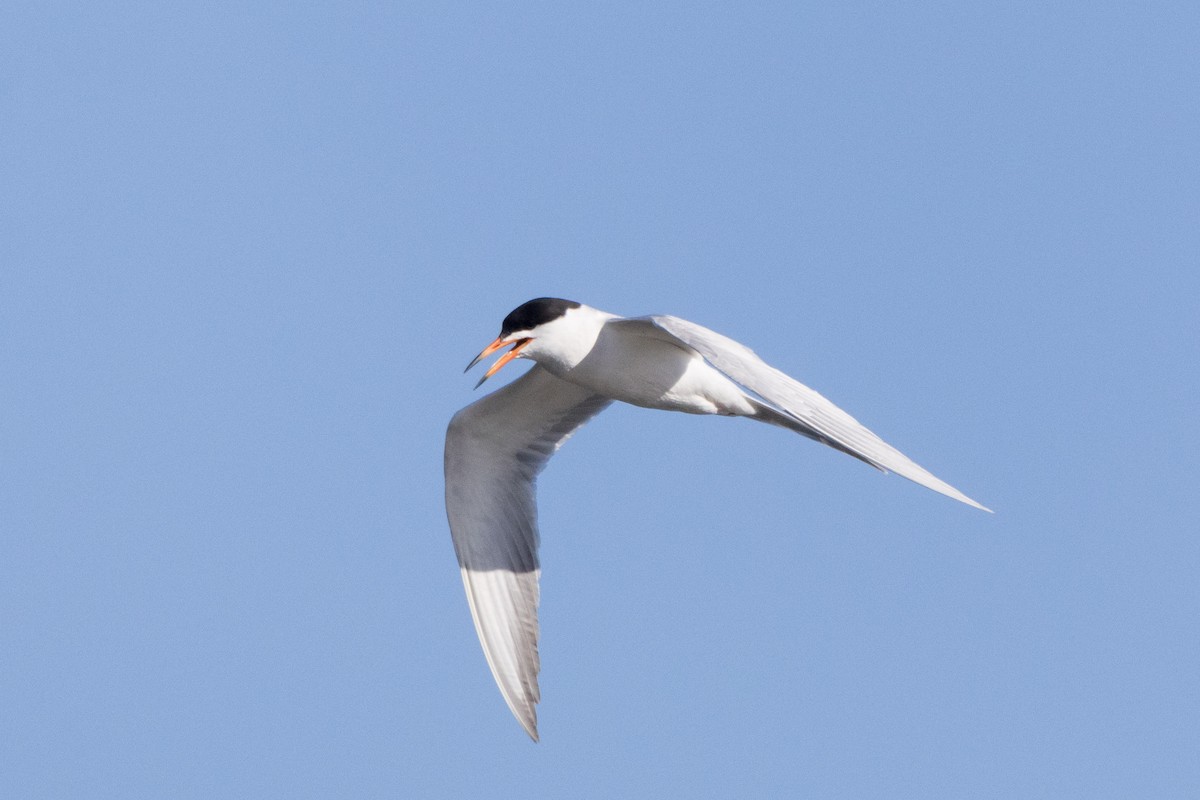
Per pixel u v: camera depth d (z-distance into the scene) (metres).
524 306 13.30
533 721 14.05
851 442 10.77
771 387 10.96
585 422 14.70
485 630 14.24
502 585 14.39
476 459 14.54
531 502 14.57
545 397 14.32
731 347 11.61
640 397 13.50
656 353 13.29
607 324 13.19
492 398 14.23
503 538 14.49
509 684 14.13
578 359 13.27
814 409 11.07
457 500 14.48
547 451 14.70
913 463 10.86
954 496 10.53
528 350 13.29
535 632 14.30
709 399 13.48
